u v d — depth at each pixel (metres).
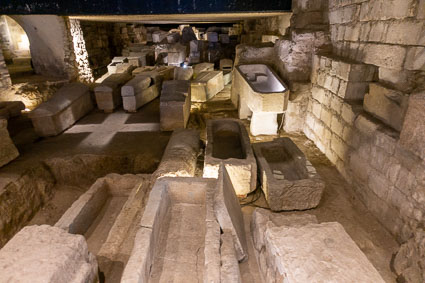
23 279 1.35
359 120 3.26
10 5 5.87
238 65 5.73
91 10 5.81
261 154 3.57
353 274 1.45
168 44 11.69
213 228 2.07
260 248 2.12
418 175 2.32
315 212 3.02
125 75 7.46
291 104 4.95
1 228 3.15
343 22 4.09
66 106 5.34
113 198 3.20
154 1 5.53
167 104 5.02
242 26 11.03
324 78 4.28
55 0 5.77
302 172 3.23
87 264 1.64
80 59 7.70
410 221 2.42
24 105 6.30
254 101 4.60
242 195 3.25
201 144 4.53
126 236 2.42
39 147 4.59
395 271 2.28
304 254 1.58
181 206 2.64
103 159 4.28
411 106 2.34
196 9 5.48
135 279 1.63
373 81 3.55
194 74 8.73
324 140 4.29
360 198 3.21
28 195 3.65
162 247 2.18
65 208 3.81
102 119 5.95
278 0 5.29
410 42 2.73
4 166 3.92
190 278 1.91
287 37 5.19
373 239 2.66
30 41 7.21
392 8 2.97
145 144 4.70
